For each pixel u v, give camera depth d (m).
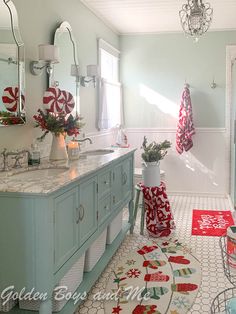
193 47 5.21
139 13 4.33
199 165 5.34
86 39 3.95
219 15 4.41
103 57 4.80
